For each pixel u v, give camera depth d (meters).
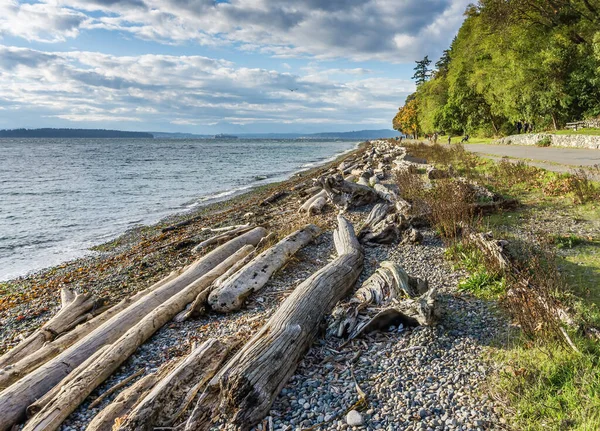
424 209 10.34
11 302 8.44
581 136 25.09
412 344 4.80
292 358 4.41
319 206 13.48
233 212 16.86
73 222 16.52
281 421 3.73
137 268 10.00
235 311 6.46
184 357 4.85
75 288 8.88
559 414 3.32
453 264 7.52
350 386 4.15
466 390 3.87
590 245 7.46
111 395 4.57
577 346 4.09
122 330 5.96
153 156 65.25
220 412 3.76
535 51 33.69
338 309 5.44
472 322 5.23
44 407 4.18
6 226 15.80
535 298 4.77
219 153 76.94
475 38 39.38
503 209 10.55
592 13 30.19
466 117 54.62
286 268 8.16
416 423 3.50
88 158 58.81
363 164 29.08
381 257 8.31
